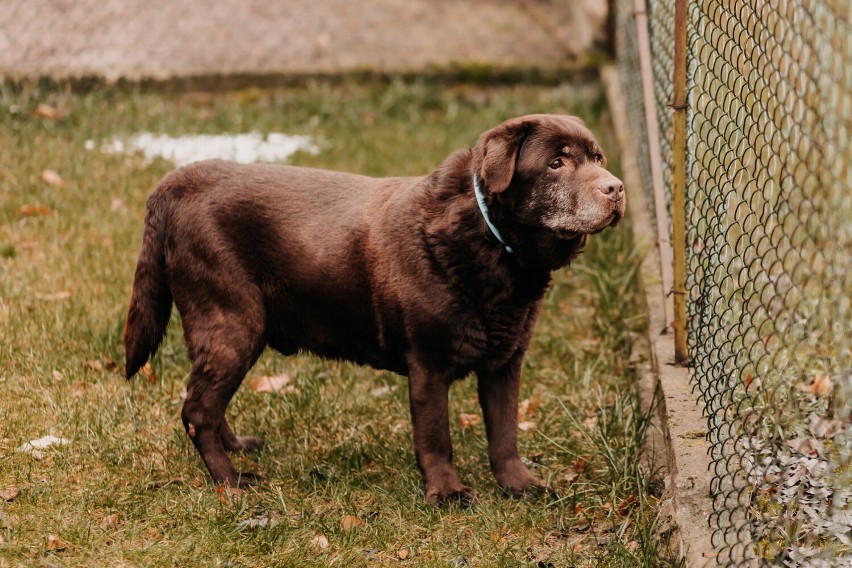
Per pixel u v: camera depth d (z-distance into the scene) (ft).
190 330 15.51
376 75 36.60
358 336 15.52
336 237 15.15
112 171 28.17
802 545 12.19
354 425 17.34
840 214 13.30
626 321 20.63
